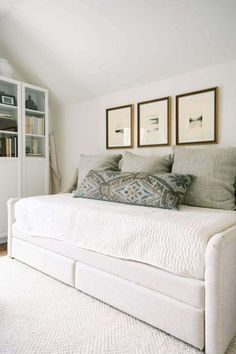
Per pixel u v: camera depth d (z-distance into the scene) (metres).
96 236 1.51
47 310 1.44
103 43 2.39
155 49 2.24
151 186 1.77
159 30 2.06
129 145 2.76
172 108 2.43
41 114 3.31
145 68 2.47
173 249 1.19
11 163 2.91
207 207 1.78
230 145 2.08
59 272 1.75
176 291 1.17
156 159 2.20
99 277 1.50
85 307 1.48
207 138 2.19
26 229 2.03
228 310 1.14
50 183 3.61
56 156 3.59
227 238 1.10
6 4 2.35
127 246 1.36
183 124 2.34
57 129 3.59
